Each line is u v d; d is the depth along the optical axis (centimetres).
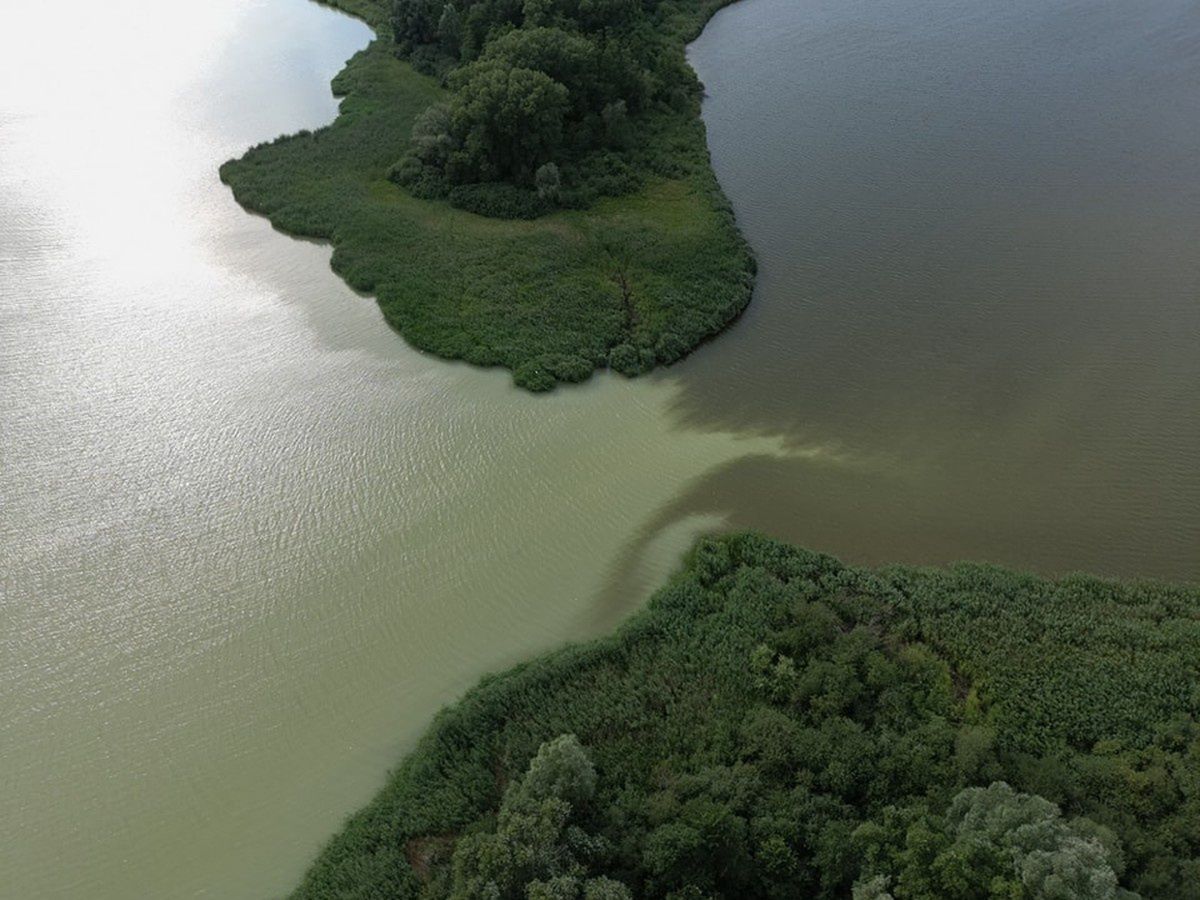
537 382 6391
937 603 4819
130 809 4191
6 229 8238
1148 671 4412
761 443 5984
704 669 4584
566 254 7681
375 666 4766
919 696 4334
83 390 6469
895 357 6612
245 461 5897
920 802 3831
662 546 5353
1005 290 7175
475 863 3581
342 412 6250
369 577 5200
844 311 7094
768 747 4125
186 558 5312
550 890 3391
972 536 5328
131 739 4462
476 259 7638
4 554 5344
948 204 8294
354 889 3781
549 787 3794
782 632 4669
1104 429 5934
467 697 4497
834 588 4931
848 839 3684
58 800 4222
